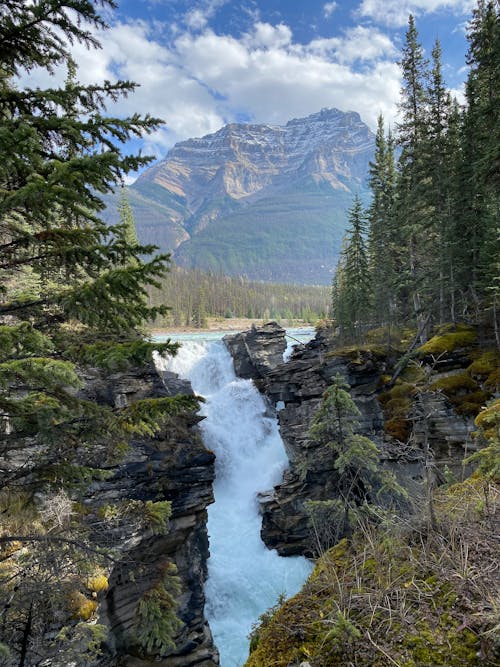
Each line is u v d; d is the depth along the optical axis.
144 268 4.46
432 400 17.92
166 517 11.35
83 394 15.48
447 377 19.23
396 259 31.70
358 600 3.86
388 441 19.16
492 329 20.91
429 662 3.11
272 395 29.91
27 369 4.07
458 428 17.17
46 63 5.35
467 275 23.38
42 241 4.95
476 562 3.98
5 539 6.05
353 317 35.25
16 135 3.83
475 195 22.44
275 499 21.86
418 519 4.77
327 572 4.56
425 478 5.31
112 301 4.72
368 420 21.08
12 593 6.68
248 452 30.89
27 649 6.77
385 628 3.49
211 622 16.52
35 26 4.89
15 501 8.80
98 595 10.85
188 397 5.66
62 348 5.41
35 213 4.81
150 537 13.02
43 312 5.45
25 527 8.56
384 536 4.68
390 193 32.91
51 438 5.33
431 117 23.72
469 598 3.57
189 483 15.30
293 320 121.19
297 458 22.91
